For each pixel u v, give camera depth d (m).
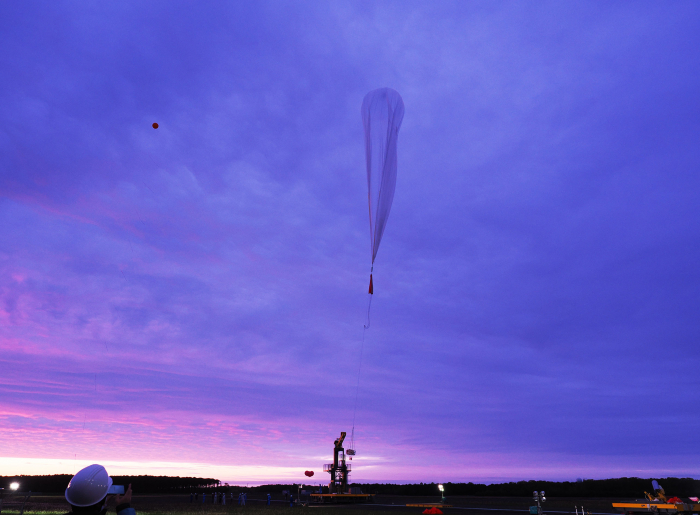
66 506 31.30
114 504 3.03
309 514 32.41
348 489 51.00
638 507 17.44
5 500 43.16
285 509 37.50
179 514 28.48
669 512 16.75
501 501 56.19
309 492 51.69
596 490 72.38
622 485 72.69
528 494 73.88
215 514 29.42
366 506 44.19
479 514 33.44
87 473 2.98
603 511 36.62
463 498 66.19
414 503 51.09
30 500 43.56
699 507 16.39
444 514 33.66
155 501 49.41
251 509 35.56
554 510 38.31
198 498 52.72
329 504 48.09
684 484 69.06
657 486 18.09
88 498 2.89
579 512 35.41
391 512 35.69
